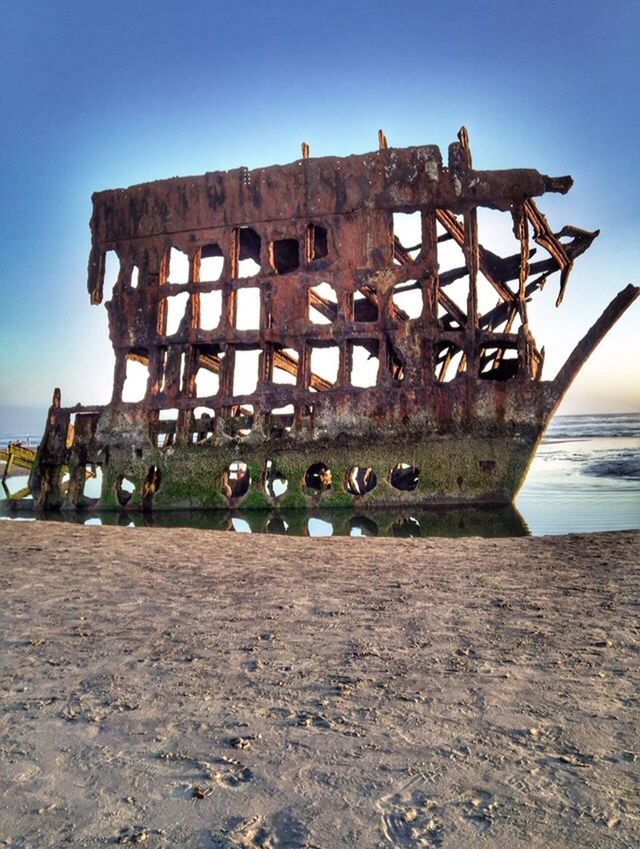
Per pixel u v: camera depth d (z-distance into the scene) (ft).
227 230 58.75
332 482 54.95
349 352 55.77
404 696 10.11
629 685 10.33
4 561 23.53
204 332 58.39
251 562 23.45
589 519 43.24
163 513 56.29
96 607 16.55
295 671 11.44
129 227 61.52
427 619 14.90
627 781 7.25
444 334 54.08
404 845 6.15
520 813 6.65
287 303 56.75
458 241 58.65
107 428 59.93
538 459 114.11
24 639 13.71
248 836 6.37
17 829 6.59
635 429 254.47
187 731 8.95
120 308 60.80
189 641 13.43
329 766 7.82
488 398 52.95
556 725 8.84
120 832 6.50
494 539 28.04
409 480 67.82
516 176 53.06
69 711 9.78
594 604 15.84
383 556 24.32
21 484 100.42
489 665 11.53
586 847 6.02
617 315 51.47
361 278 55.57
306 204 57.11
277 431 56.75
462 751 8.13
